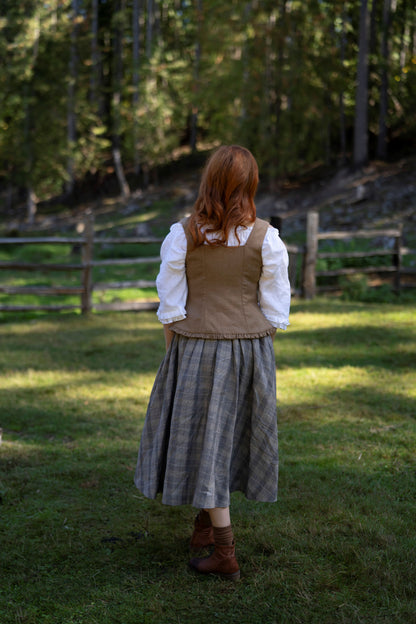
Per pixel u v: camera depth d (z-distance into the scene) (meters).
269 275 2.18
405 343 6.33
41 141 31.91
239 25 25.19
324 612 1.98
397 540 2.43
